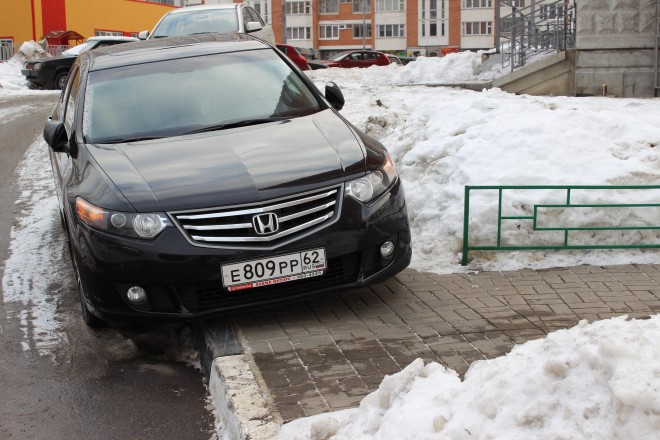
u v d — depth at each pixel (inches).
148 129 216.8
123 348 192.9
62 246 282.4
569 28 633.6
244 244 179.5
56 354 189.5
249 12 613.9
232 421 143.6
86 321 200.7
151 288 179.0
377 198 191.9
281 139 204.7
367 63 1488.7
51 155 320.5
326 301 206.1
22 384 173.3
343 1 3811.5
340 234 185.2
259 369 162.1
